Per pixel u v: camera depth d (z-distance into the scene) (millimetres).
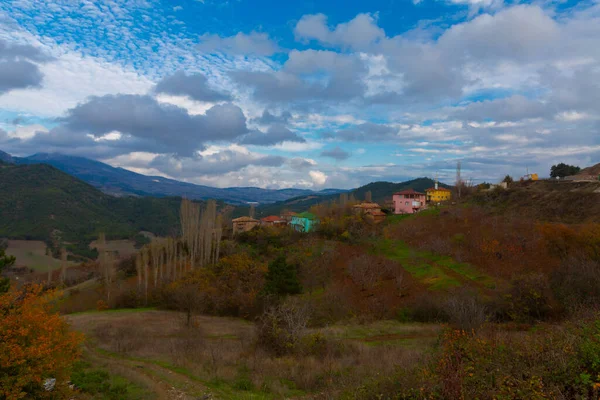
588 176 65062
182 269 54406
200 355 18297
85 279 62906
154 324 32031
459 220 54156
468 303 21641
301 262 45188
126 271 59219
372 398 8555
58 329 10977
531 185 65750
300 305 28734
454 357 8844
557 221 47469
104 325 30422
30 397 9969
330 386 11695
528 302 24453
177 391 13000
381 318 29844
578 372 6867
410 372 8984
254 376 14758
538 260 35250
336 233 57906
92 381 13531
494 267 36250
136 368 16219
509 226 46969
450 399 7121
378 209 75812
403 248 48375
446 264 39688
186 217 63969
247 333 25078
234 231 74688
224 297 38094
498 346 8828
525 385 6730
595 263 25875
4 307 10117
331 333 24094
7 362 9078
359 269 39062
